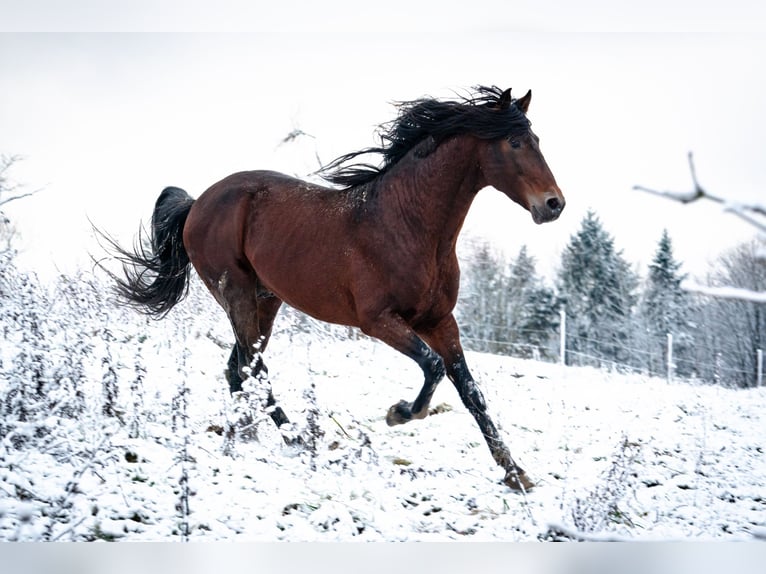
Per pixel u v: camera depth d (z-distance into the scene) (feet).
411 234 22.20
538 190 21.39
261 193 25.54
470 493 21.38
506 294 163.43
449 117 22.08
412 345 21.88
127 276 28.30
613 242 166.40
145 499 17.47
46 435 19.25
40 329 23.43
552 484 22.93
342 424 26.58
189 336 35.06
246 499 18.34
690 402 41.52
